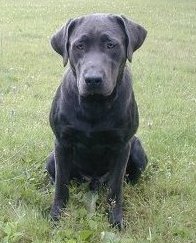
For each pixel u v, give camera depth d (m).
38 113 2.87
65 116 1.75
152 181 2.13
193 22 6.42
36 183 2.07
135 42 1.76
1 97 3.09
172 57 4.61
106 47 1.68
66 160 1.85
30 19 6.16
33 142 2.37
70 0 7.86
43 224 1.74
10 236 1.64
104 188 2.04
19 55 4.27
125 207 1.93
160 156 2.34
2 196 1.91
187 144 2.50
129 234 1.74
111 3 7.58
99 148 1.81
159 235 1.71
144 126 2.75
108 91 1.64
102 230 1.74
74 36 1.72
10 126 2.56
